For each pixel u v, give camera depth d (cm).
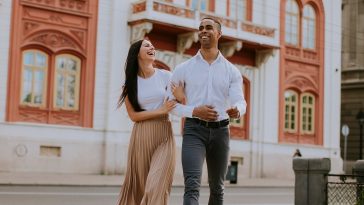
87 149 2372
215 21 611
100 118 2431
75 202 1292
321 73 3325
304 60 3231
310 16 3303
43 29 2298
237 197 1652
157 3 2466
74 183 1852
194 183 577
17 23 2233
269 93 3036
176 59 2644
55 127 2292
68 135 2325
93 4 2441
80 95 2395
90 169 2377
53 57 2328
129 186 579
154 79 586
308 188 1053
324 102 3331
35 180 1886
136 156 573
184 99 583
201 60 607
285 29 3155
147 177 555
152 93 579
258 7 3033
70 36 2373
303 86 3222
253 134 2948
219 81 602
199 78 603
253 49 2936
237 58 2892
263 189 2120
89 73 2419
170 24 2491
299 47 3216
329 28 3381
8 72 2205
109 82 2462
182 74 607
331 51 3381
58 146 2294
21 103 2236
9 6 2214
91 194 1512
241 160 2894
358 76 3972
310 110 3269
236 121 2902
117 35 2495
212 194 616
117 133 2453
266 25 3044
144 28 2455
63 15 2356
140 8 2484
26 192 1493
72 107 2375
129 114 583
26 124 2219
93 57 2433
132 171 578
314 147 3241
